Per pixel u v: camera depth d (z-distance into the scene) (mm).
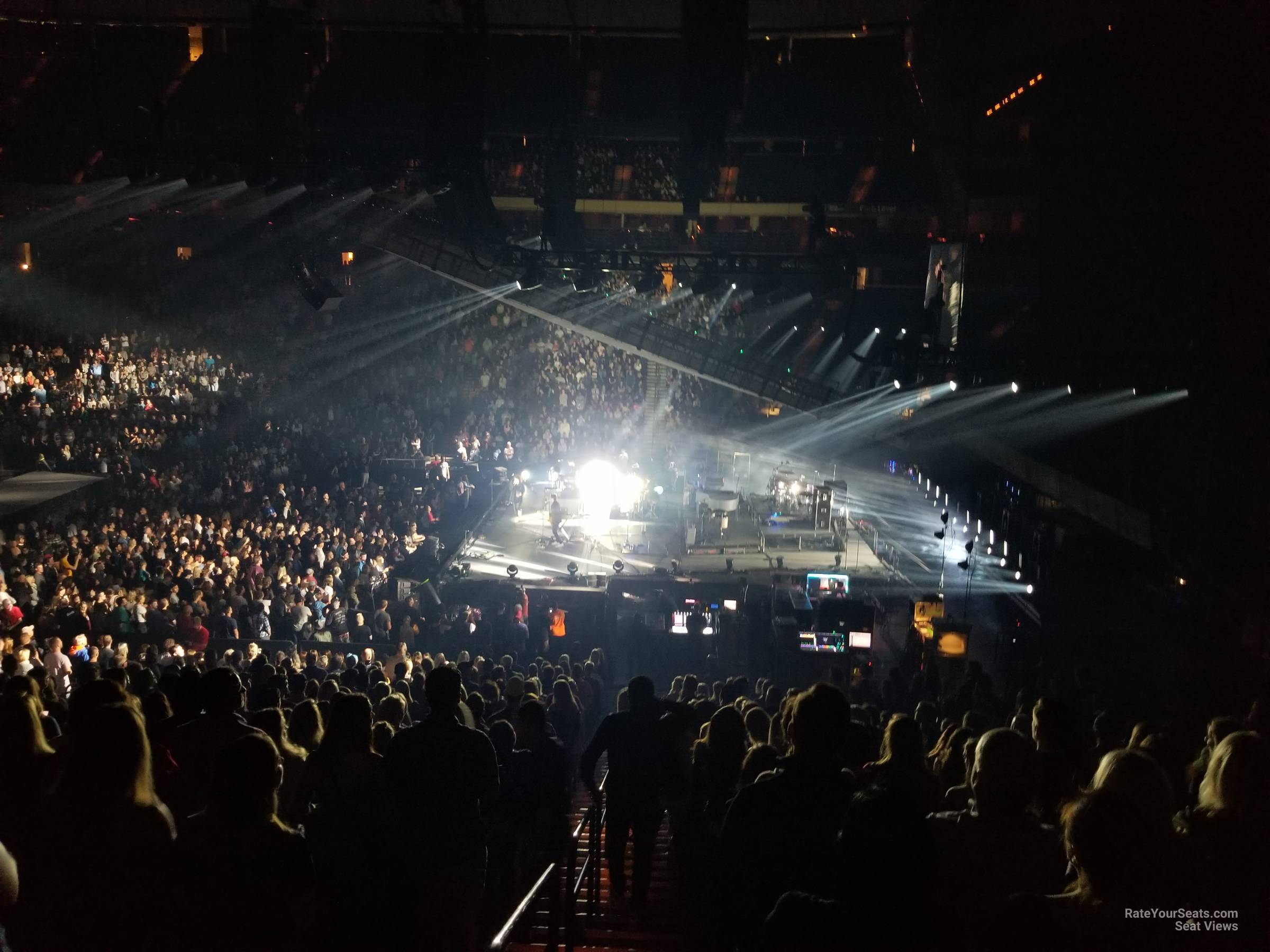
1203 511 23641
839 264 26531
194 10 37562
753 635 28156
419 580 30422
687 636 28469
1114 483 27312
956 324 34812
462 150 24375
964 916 4082
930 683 22453
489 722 10055
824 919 3689
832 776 4715
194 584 26672
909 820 3729
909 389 33062
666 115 47406
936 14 36469
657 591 29719
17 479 37062
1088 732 12352
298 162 25844
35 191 49531
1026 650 26219
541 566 33500
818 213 26688
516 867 8164
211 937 4016
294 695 11555
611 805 8383
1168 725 13414
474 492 42312
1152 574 25797
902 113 46469
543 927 8180
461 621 26750
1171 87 26484
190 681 7145
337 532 32688
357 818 5594
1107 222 29453
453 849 5902
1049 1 32125
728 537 38344
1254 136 23453
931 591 32250
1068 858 4219
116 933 3914
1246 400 23141
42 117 45406
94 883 3900
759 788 4719
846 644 24734
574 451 47125
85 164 27453
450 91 24016
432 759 5934
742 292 48594
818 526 39188
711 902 6492
